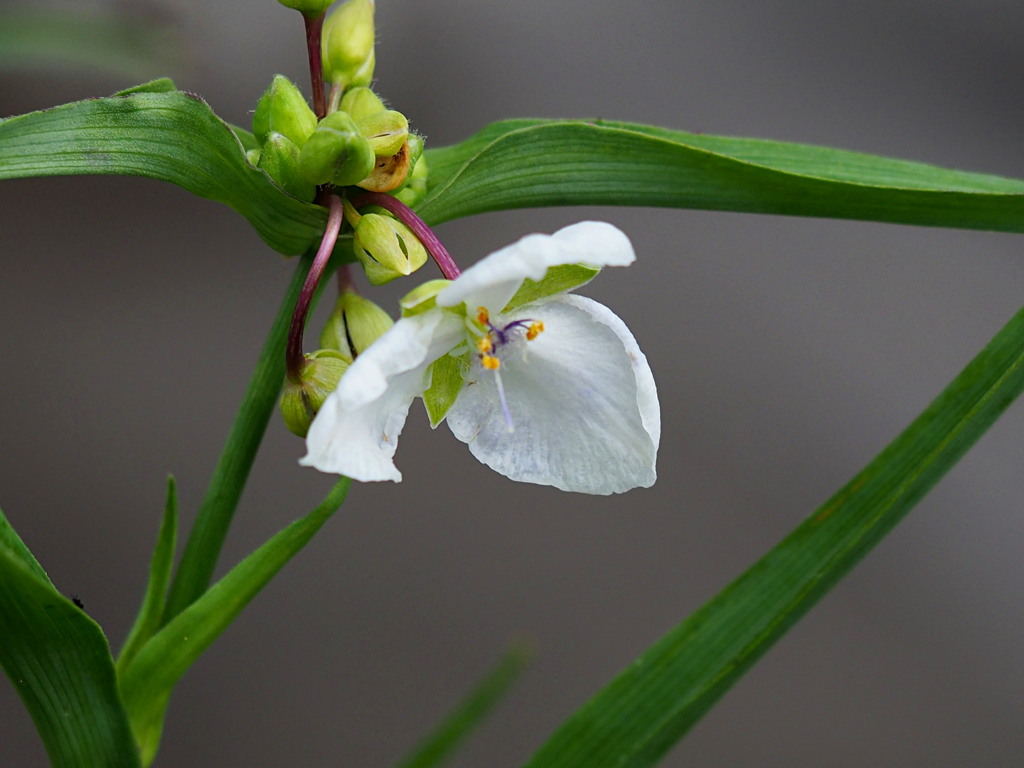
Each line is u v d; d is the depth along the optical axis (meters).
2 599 0.22
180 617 0.24
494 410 0.24
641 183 0.24
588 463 0.24
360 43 0.24
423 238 0.24
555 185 0.24
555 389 0.24
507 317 0.23
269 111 0.24
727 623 0.23
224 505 0.24
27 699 0.23
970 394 0.23
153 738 0.24
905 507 0.23
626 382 0.24
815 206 0.24
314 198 0.24
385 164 0.24
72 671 0.23
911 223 0.24
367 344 0.24
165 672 0.24
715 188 0.24
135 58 0.25
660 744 0.23
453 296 0.22
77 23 0.25
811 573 0.23
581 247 0.22
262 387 0.24
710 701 0.23
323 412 0.22
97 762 0.24
